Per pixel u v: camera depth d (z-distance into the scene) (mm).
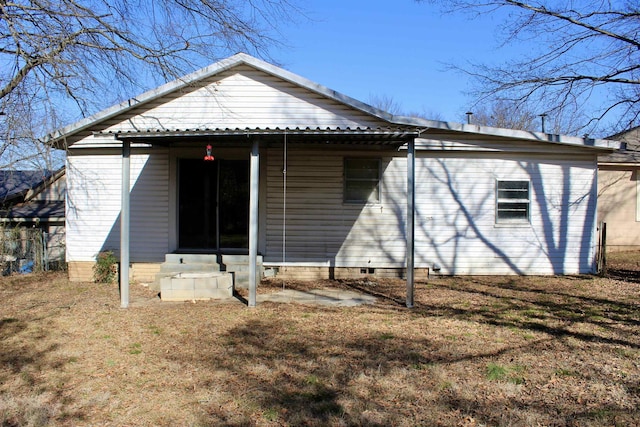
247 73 10523
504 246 11297
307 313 7730
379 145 10406
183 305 8438
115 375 5059
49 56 7555
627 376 4875
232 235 11102
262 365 5262
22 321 7414
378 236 11023
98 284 10758
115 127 10664
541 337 6266
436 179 11180
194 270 10281
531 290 9633
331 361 5379
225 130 7934
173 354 5719
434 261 11227
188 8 9117
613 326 6824
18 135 8445
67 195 11062
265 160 10938
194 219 11062
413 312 7781
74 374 5102
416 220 11203
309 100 10492
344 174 10945
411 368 5133
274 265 11016
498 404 4238
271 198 10961
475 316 7465
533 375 4910
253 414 4105
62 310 8148
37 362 5484
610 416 3977
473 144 11070
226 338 6348
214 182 11070
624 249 16109
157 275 10102
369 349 5812
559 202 11344
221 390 4621
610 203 16156
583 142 10883
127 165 8367
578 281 10617
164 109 10570
